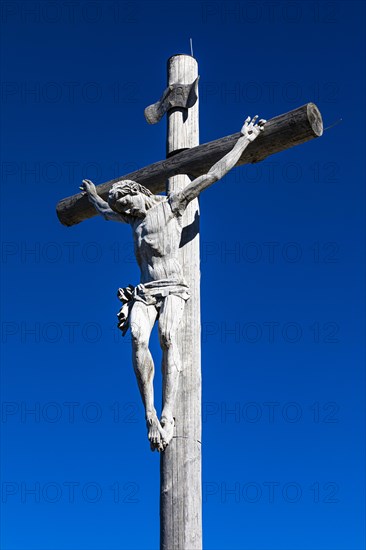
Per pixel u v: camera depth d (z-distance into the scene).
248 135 8.41
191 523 7.57
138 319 7.74
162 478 7.71
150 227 8.04
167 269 7.96
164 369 7.73
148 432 7.57
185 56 9.37
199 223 8.59
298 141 8.46
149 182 9.05
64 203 9.76
